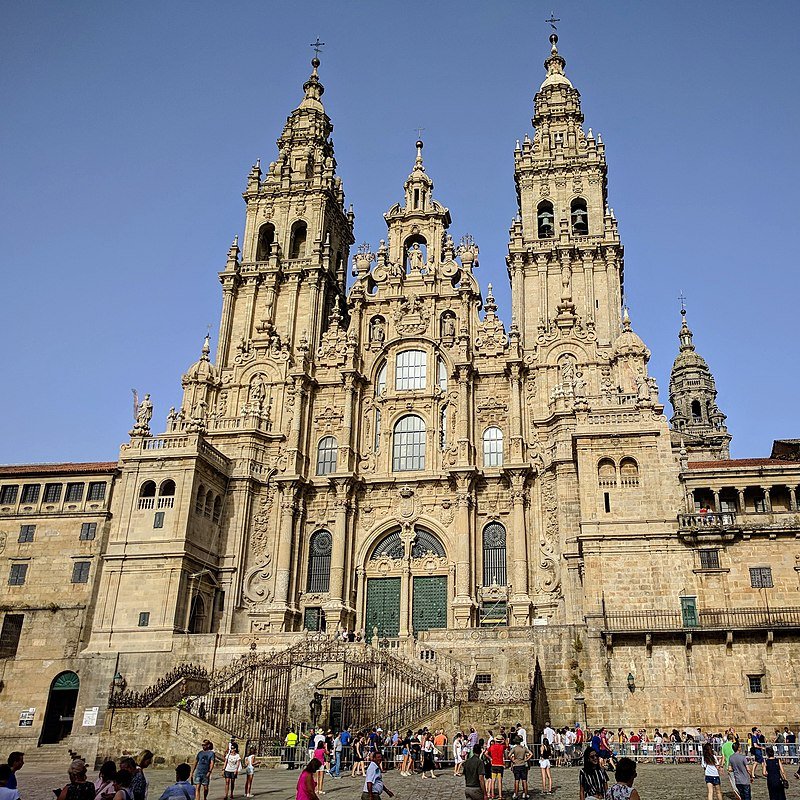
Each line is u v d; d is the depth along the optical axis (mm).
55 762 46969
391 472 64312
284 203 75875
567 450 58125
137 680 52156
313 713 44500
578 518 56531
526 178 71500
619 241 66938
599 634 46562
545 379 63062
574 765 37531
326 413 67000
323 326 71875
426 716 39375
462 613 57469
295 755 38562
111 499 59344
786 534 47438
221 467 62594
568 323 63938
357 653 46125
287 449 64625
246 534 62250
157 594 55375
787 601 46281
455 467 61062
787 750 38469
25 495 60812
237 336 70688
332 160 79562
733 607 46688
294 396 66188
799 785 29453
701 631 44750
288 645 51250
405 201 73875
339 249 79250
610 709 44844
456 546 60094
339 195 79812
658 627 46062
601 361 62594
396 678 43594
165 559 56188
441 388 66062
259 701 43531
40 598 57094
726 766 30703
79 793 15375
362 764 35000
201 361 68875
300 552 62750
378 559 62219
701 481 50062
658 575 48188
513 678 46656
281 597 60312
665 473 50406
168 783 32594
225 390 68312
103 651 53906
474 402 64562
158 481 58625
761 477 49312
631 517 49719
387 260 72500
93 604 56438
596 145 71875
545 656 46844
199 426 60469
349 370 66312
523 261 67750
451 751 38344
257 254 74750
